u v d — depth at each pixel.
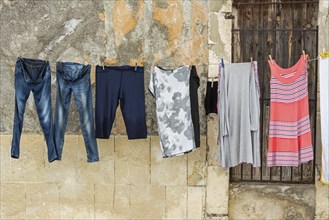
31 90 4.54
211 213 4.93
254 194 4.94
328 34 4.67
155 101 4.71
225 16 4.78
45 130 4.58
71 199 5.11
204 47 4.85
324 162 4.42
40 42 5.03
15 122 4.50
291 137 4.35
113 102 4.52
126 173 5.03
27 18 5.02
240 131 4.37
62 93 4.56
